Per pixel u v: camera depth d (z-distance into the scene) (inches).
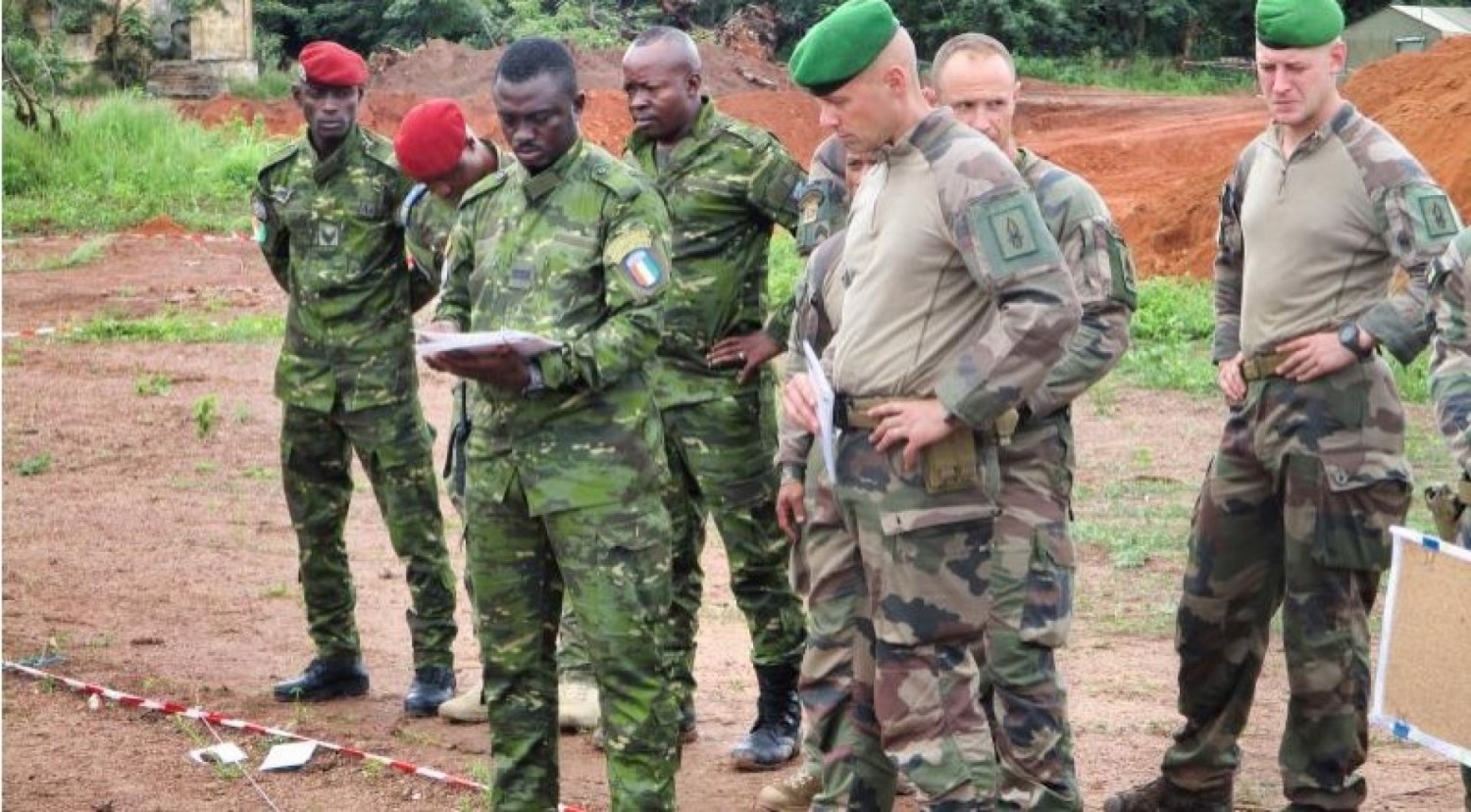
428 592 275.0
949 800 177.9
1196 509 222.8
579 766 252.5
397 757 255.0
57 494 447.8
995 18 2007.9
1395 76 935.0
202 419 515.5
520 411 197.3
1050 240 173.5
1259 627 222.7
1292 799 218.4
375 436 268.7
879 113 177.5
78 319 729.6
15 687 286.0
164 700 281.6
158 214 1047.0
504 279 200.7
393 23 1894.7
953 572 177.2
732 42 1723.7
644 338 194.7
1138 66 2020.2
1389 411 211.5
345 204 265.7
